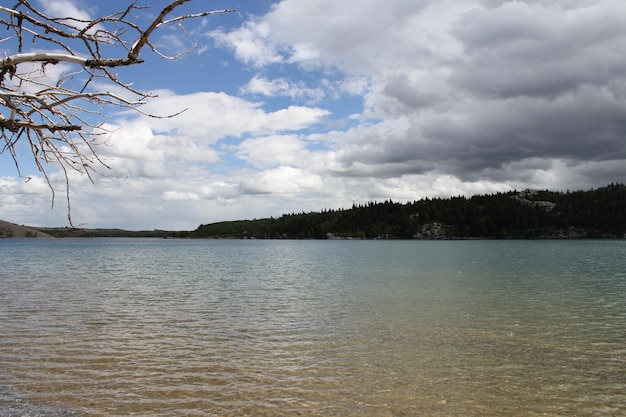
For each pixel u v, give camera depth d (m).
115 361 13.72
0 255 86.00
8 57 3.55
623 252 94.12
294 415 9.95
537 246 137.50
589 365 13.63
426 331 18.16
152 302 25.84
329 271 49.69
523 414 10.12
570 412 10.22
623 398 11.02
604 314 22.03
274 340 16.55
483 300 26.67
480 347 15.61
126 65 3.69
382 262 66.75
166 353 14.72
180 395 11.01
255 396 10.99
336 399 10.88
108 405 10.33
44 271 48.12
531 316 21.45
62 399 10.65
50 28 3.64
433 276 42.84
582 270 49.62
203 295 29.00
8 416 9.62
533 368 13.30
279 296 28.58
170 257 83.12
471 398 11.01
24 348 15.13
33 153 4.08
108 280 38.66
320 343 16.16
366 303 25.52
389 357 14.35
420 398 10.98
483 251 106.56
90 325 19.08
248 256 88.50
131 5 3.43
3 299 26.62
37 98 3.86
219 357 14.25
